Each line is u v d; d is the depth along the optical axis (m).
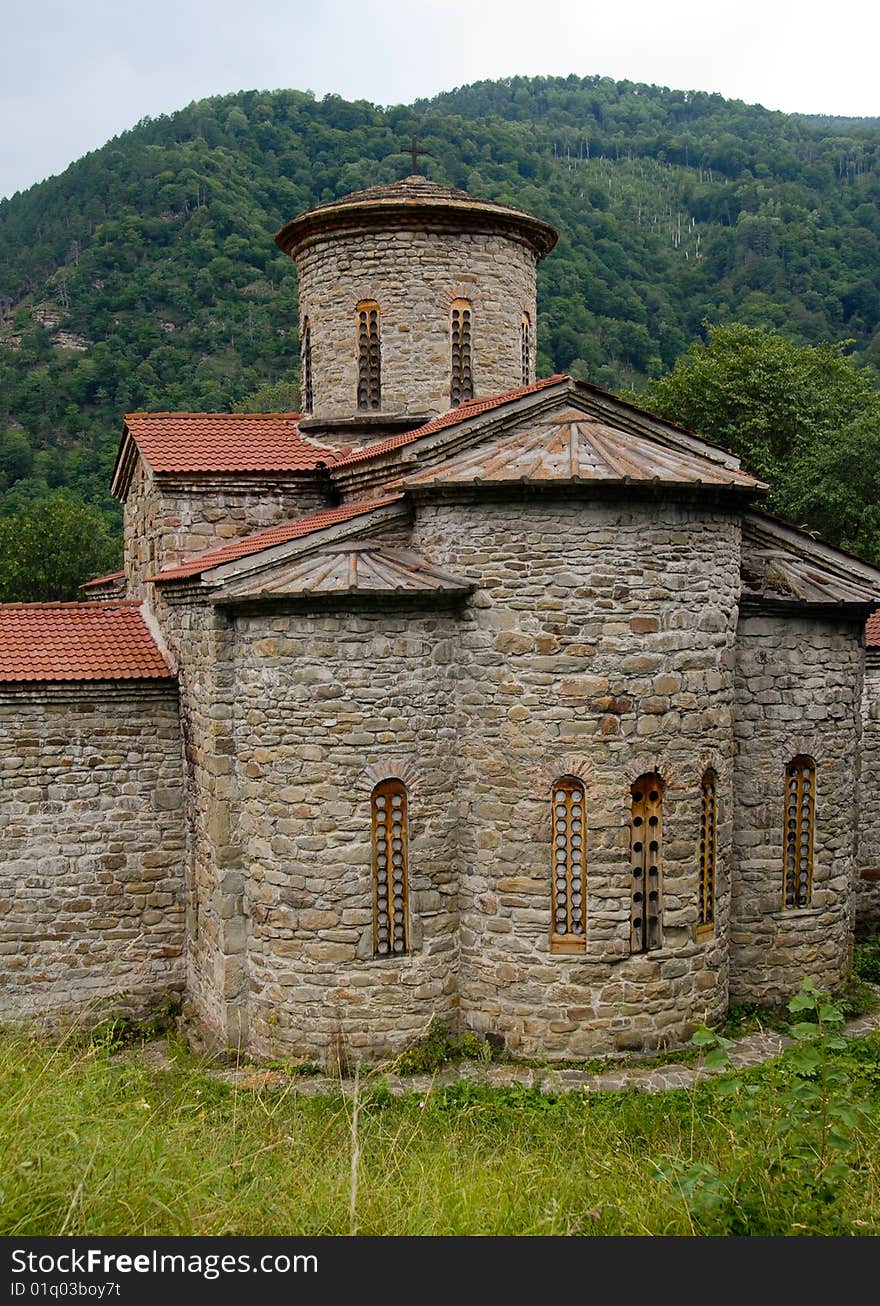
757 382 36.84
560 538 13.46
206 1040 14.75
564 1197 8.43
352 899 13.65
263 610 13.77
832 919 16.16
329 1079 13.45
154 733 16.39
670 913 13.95
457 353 18.75
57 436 60.62
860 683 16.62
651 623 13.65
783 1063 9.15
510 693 13.66
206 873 15.05
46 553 45.88
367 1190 7.91
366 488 17.30
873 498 33.66
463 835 14.16
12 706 15.80
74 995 16.12
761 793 15.62
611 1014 13.66
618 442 14.09
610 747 13.48
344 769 13.58
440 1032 13.98
